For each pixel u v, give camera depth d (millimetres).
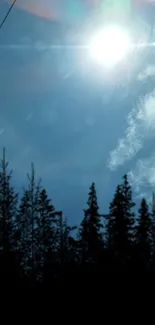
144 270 38406
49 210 43781
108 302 29406
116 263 38906
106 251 40281
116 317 26875
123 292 31406
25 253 39312
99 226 44656
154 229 45531
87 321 26375
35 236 40594
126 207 43531
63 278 35594
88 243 43469
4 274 34031
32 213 41312
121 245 41188
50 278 36562
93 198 45469
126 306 28578
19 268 36500
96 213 44781
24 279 35844
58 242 44188
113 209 43500
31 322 26344
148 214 45531
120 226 42031
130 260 39312
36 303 29188
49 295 30969
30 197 41875
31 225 40750
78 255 44625
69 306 28703
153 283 33562
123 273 36531
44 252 41656
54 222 44562
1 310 27719
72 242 45438
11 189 38969
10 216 37812
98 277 35031
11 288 32344
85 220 44875
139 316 27156
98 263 38719
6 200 38125
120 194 43969
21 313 27500
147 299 29797
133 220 43531
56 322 26234
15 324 26172
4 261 34906
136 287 32344
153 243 44875
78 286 32875
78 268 38312
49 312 27641
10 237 37219
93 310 27891
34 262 39281
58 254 42188
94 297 30312
